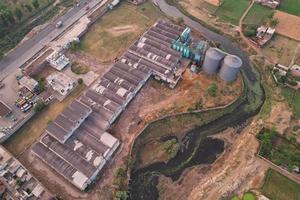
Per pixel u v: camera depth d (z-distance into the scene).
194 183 119.88
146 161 126.25
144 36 161.12
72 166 118.06
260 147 123.44
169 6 188.75
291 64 152.62
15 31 169.50
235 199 110.94
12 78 148.12
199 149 129.50
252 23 172.62
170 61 148.25
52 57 152.62
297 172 116.44
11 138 131.00
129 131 131.88
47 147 123.31
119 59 153.12
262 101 143.25
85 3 184.88
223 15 179.00
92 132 126.31
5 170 118.31
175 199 116.50
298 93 143.12
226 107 139.50
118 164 123.00
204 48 146.75
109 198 115.00
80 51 161.12
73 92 143.88
